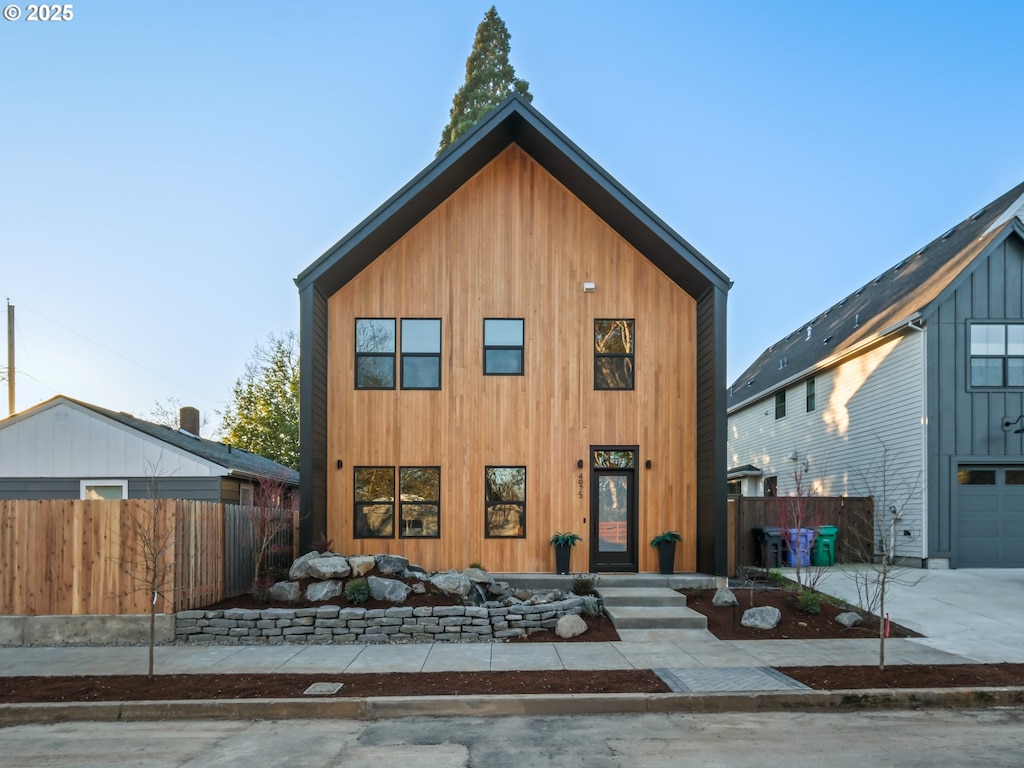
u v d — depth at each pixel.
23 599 10.21
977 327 16.89
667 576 13.46
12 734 6.72
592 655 9.30
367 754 6.05
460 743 6.32
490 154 14.81
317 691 7.59
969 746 6.23
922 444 16.64
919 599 12.64
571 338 14.73
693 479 14.47
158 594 9.95
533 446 14.49
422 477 14.45
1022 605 12.20
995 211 19.02
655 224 13.80
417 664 8.83
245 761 5.90
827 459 21.83
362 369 14.65
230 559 11.89
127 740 6.50
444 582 11.23
